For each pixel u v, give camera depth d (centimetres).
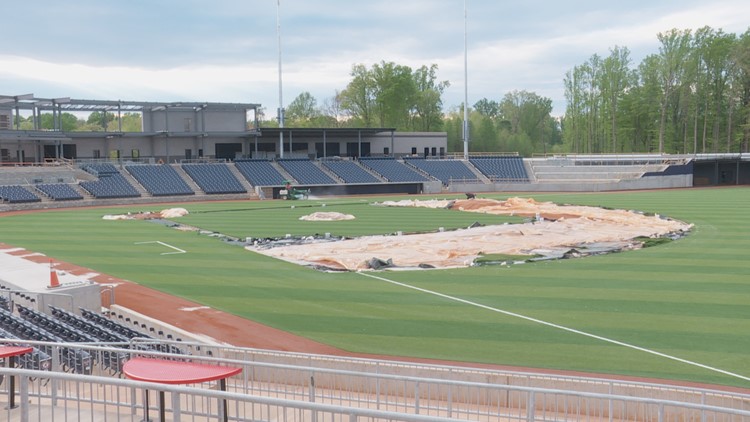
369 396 1333
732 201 6512
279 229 4606
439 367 1377
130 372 859
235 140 9275
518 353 1789
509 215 5428
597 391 1346
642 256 3294
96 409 1126
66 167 7462
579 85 13300
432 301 2416
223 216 5569
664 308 2245
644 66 12450
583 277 2803
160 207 6588
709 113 12206
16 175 6925
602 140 13412
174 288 2667
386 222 4981
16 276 2455
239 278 2867
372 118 13338
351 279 2834
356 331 2036
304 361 1520
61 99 7450
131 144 8594
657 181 8900
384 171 9000
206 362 1391
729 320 2077
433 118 13925
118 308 2238
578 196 7544
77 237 4222
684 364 1675
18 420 939
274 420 1177
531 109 16562
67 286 2230
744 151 12144
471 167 9556
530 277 2822
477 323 2106
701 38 11812
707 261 3116
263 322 2148
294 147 9706
